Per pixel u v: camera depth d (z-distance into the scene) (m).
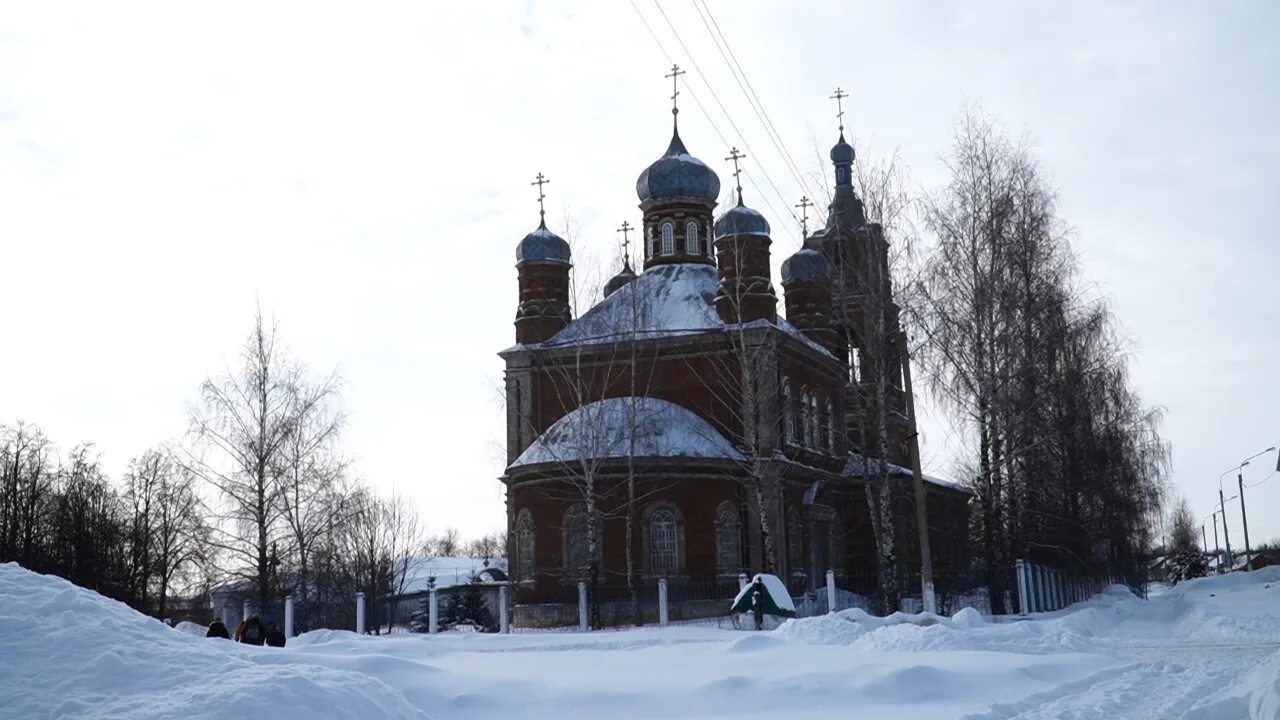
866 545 56.19
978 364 39.12
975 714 15.61
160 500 66.06
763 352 49.03
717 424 49.84
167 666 13.25
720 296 51.00
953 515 61.50
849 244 41.22
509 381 52.44
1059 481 43.94
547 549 46.66
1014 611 40.09
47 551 65.50
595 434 44.97
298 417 45.91
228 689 12.34
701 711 17.42
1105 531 50.72
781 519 47.88
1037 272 42.09
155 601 67.00
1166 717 15.01
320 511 46.19
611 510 46.25
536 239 54.25
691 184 55.81
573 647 29.39
